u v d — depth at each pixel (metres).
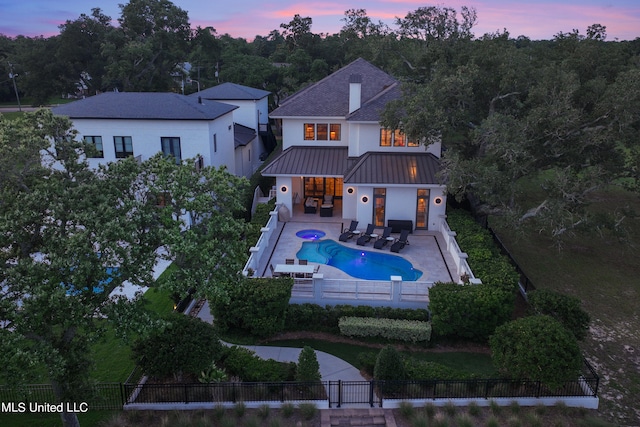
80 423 14.66
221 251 14.38
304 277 22.53
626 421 15.84
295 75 68.00
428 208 29.23
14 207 12.09
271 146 51.78
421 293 21.09
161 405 15.38
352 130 30.78
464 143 31.03
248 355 17.17
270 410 15.38
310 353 15.91
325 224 30.53
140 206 13.26
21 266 11.45
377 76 35.50
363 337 19.80
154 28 70.81
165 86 73.19
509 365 15.90
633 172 25.80
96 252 12.26
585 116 25.28
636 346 20.39
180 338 15.41
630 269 27.83
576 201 24.55
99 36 72.12
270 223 28.66
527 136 24.47
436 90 26.17
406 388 15.95
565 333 15.93
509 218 24.17
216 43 77.44
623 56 30.22
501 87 25.48
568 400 16.00
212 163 31.98
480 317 19.06
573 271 27.42
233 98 45.78
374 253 26.23
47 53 70.50
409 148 30.44
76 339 13.02
